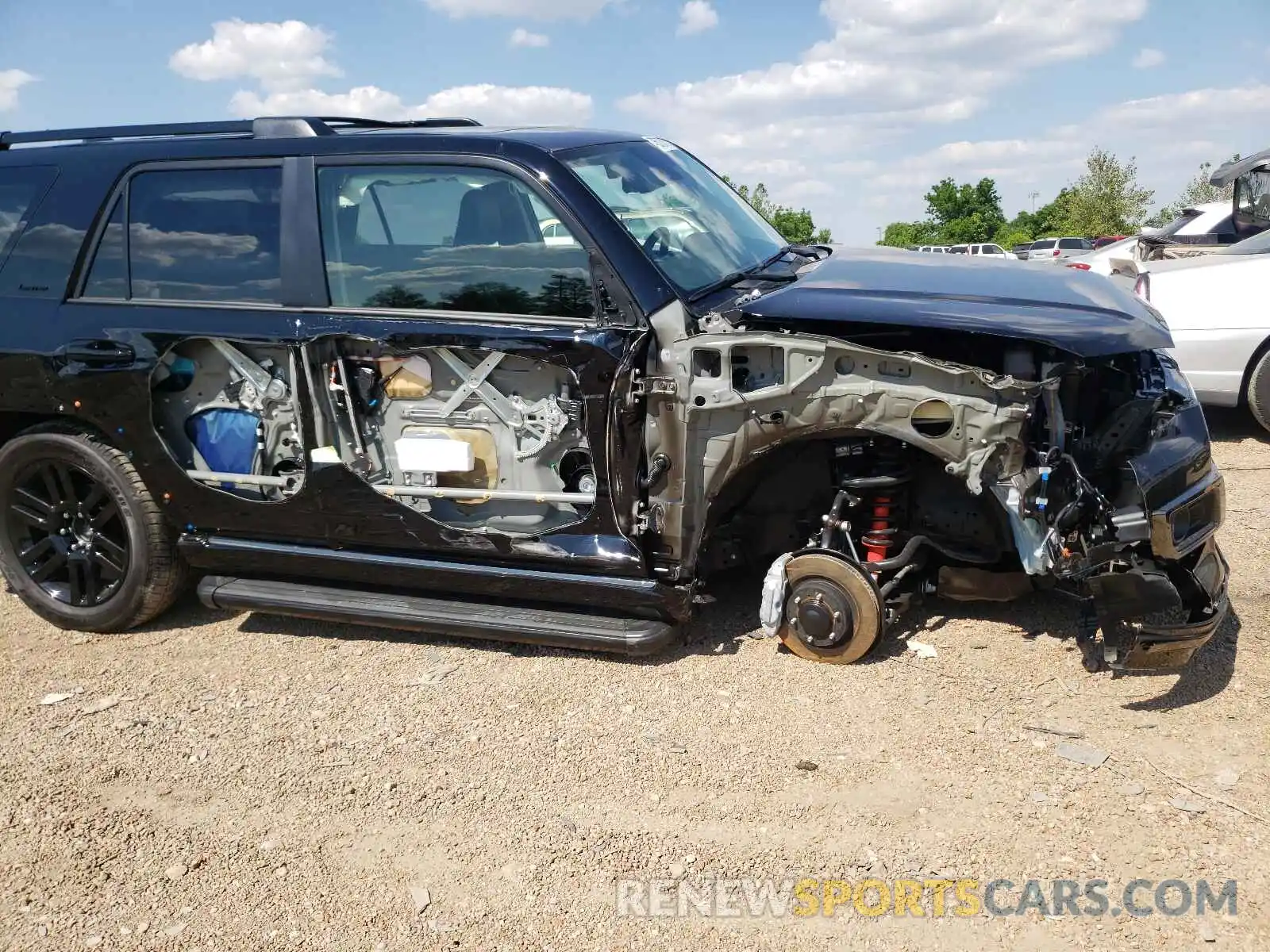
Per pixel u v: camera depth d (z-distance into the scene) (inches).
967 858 110.8
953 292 145.1
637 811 121.7
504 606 159.0
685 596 147.4
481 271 147.6
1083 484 133.0
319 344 152.5
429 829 120.6
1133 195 2294.5
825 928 102.2
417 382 152.3
